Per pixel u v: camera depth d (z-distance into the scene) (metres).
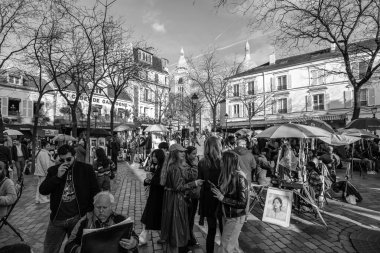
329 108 32.84
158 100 45.78
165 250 3.95
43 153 7.76
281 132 6.46
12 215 6.55
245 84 41.31
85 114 32.34
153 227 4.25
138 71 17.38
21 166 12.32
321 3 10.61
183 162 3.99
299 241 4.86
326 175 7.80
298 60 37.34
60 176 3.28
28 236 5.17
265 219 5.90
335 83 32.38
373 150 15.09
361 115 30.20
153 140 15.94
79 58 14.62
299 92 35.56
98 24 11.50
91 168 3.53
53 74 13.98
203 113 48.44
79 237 2.68
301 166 6.88
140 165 16.12
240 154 6.14
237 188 3.46
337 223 5.84
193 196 3.99
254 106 39.81
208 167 3.98
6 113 27.72
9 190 4.24
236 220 3.47
